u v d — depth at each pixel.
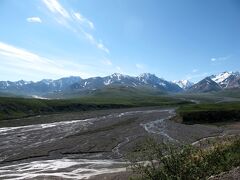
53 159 48.88
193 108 131.88
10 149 56.44
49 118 121.69
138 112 152.00
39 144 61.31
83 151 54.84
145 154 18.80
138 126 89.62
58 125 94.38
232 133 75.69
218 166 21.05
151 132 76.88
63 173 39.47
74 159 48.81
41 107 152.25
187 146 18.09
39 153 53.06
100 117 123.88
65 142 63.38
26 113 135.88
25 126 92.31
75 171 40.47
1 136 71.62
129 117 120.62
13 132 78.31
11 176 38.41
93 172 39.53
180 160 17.20
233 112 110.00
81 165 44.12
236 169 18.38
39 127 89.19
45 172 40.25
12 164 45.75
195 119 105.50
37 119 116.88
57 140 66.06
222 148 25.27
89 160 47.88
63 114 145.50
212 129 84.06
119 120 108.25
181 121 104.25
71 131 80.06
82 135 73.19
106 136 71.12
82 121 107.00
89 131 80.00
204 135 72.56
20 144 61.38
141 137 68.62
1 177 37.97
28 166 44.06
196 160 20.08
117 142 63.03
